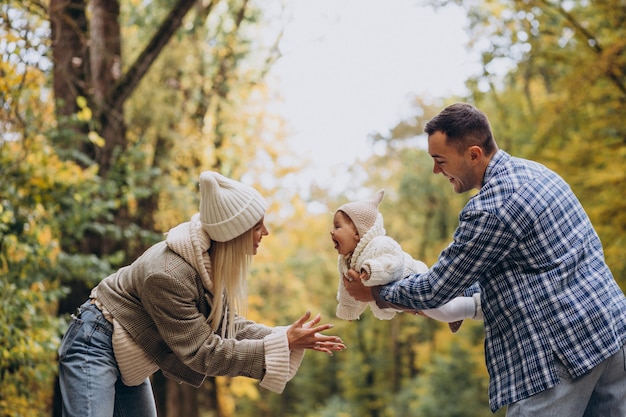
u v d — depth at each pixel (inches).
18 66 270.2
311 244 805.2
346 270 138.1
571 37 539.2
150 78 517.7
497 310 123.6
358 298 134.9
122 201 380.2
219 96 583.5
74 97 388.2
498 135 631.8
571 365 118.2
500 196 121.8
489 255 121.5
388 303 131.5
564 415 118.6
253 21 602.9
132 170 401.4
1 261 284.4
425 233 986.7
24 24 278.1
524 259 121.3
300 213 672.4
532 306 120.2
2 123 288.7
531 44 530.9
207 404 753.6
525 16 525.7
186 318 130.3
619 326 121.3
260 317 758.5
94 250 392.5
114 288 134.3
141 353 134.1
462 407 934.4
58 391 355.3
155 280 129.0
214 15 609.3
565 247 121.5
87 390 130.0
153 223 521.7
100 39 426.0
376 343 1223.5
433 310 137.4
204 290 133.4
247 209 131.0
